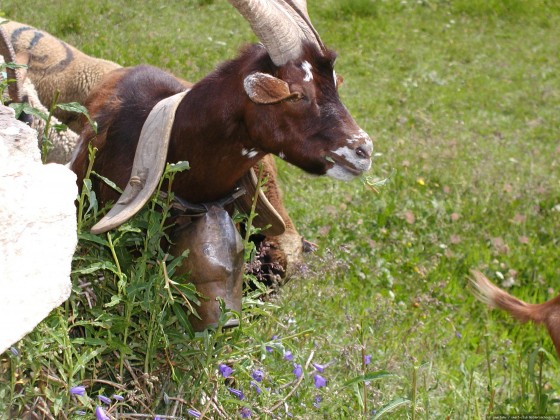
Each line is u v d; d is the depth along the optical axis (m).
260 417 4.10
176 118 4.29
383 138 10.28
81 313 4.14
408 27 14.69
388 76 12.75
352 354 5.00
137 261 4.09
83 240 4.11
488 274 7.85
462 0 16.03
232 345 4.04
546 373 6.48
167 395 3.91
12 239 3.20
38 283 3.24
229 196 4.49
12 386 3.37
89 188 3.89
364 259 7.27
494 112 12.37
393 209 8.23
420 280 7.36
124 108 4.61
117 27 11.44
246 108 4.12
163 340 3.99
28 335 3.52
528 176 9.95
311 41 4.18
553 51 14.99
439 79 13.02
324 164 4.09
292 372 4.46
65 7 11.63
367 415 4.59
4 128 3.44
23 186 3.29
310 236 7.32
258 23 4.02
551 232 8.83
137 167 4.26
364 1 14.66
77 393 3.47
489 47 14.65
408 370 5.30
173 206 4.27
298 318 5.25
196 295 4.13
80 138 4.85
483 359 6.15
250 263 4.68
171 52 10.95
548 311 5.25
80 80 7.04
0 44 4.93
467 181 9.38
